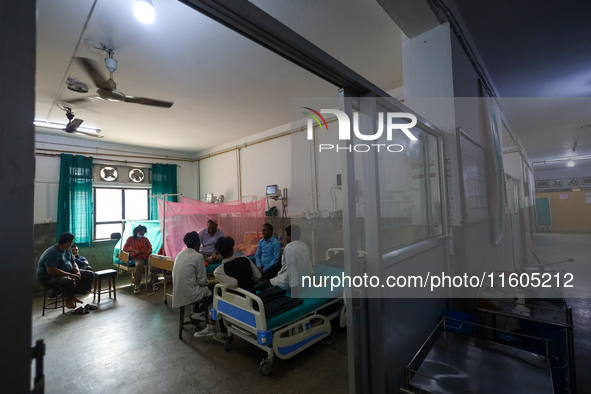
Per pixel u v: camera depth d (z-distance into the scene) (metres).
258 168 6.16
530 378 1.29
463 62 2.35
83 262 4.36
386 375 1.20
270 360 2.19
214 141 6.64
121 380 2.21
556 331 1.84
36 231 5.25
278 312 2.31
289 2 2.34
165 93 3.95
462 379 1.30
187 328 3.15
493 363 1.42
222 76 3.49
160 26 2.52
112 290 4.83
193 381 2.17
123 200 6.57
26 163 0.42
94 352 2.65
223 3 0.68
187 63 3.16
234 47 2.87
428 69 2.10
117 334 3.03
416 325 1.52
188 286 2.82
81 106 4.29
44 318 3.56
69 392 2.08
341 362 2.37
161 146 7.01
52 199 5.48
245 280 2.54
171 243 4.93
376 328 1.18
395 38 2.85
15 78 0.42
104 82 3.02
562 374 1.67
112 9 2.29
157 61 3.10
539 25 2.42
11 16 0.42
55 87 3.56
